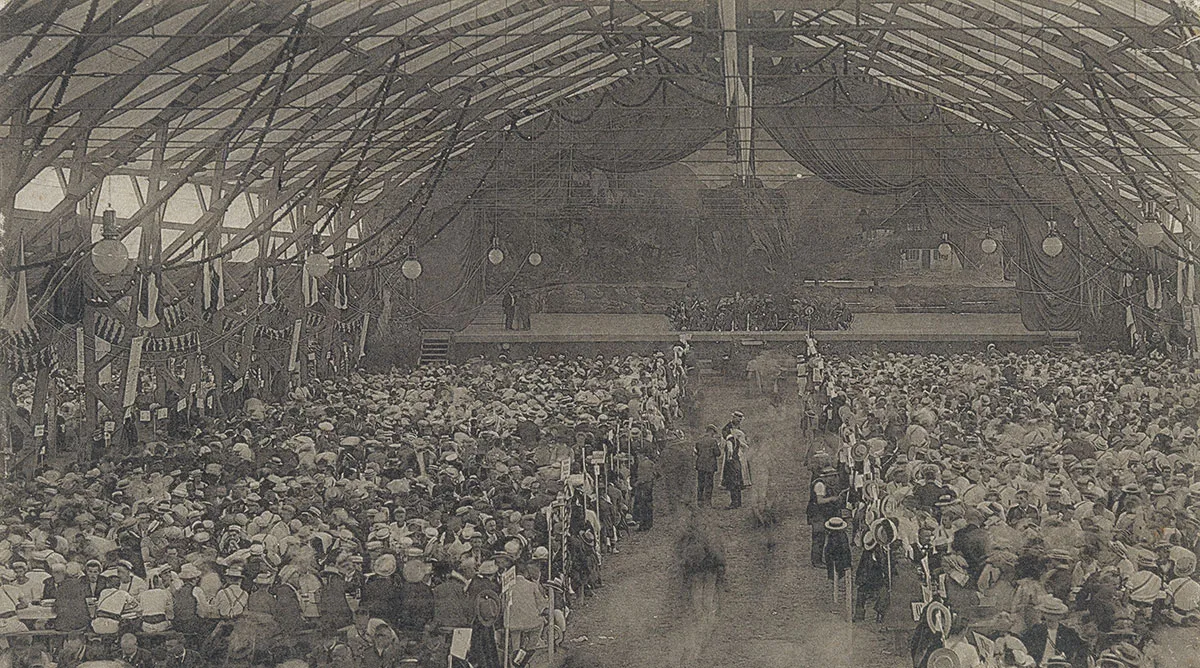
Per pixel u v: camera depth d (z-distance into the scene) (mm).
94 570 12391
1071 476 16891
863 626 14203
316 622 12438
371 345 25516
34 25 14000
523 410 21859
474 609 12391
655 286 25812
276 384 23703
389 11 17672
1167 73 17500
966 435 19734
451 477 16219
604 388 23750
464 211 26344
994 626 12523
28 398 19688
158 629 12102
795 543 17078
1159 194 23438
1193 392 21922
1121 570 12336
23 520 14227
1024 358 24562
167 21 15117
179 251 21812
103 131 17984
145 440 19469
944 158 25219
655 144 25938
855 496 16703
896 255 25375
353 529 13859
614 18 20969
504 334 25844
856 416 21750
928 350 25016
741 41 22078
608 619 14523
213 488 15578
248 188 23391
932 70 23094
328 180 22984
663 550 16953
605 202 26047
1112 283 24750
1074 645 12188
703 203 25875
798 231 25562
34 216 18359
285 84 16844
